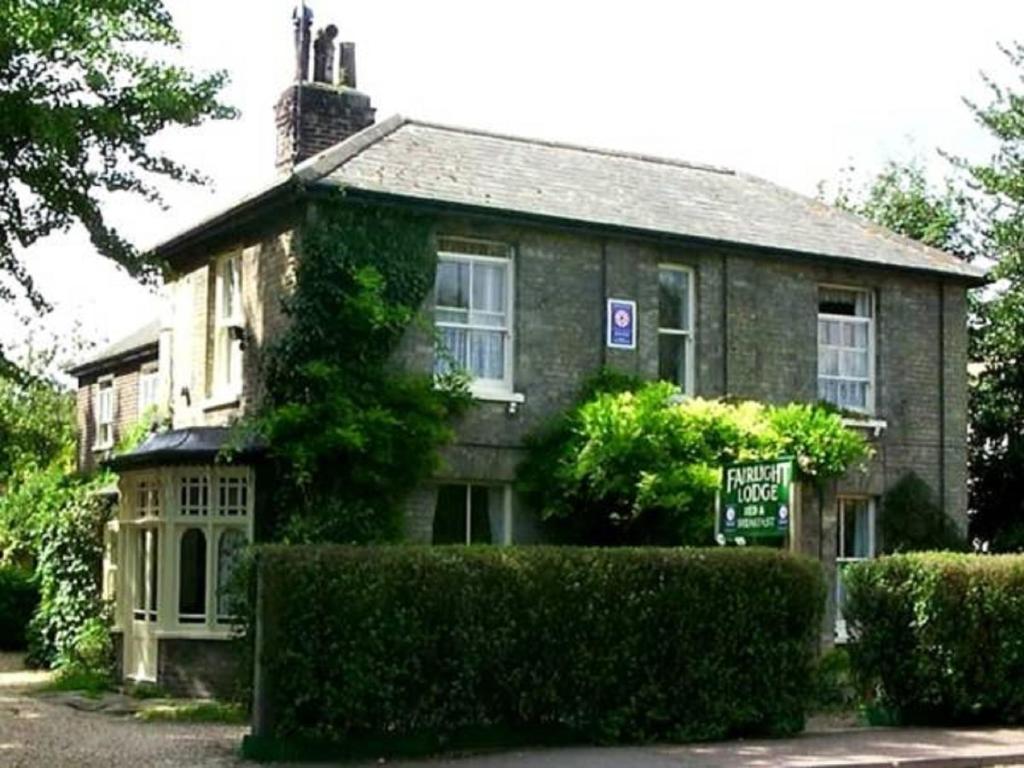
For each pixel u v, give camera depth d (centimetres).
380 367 1948
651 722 1538
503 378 2083
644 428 1978
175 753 1435
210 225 2153
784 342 2283
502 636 1473
